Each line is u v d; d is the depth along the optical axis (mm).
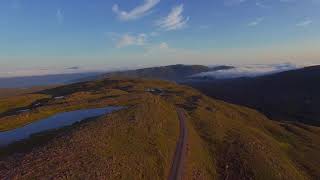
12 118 106188
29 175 38125
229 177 65812
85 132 61312
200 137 89812
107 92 189875
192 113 120688
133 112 87188
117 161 46406
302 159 106438
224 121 123875
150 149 58344
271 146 103250
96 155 46969
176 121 99000
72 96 173125
